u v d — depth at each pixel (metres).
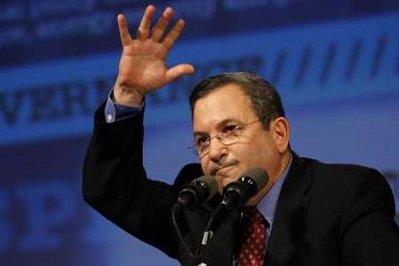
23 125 13.34
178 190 7.82
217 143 6.83
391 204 7.07
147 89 7.33
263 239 7.04
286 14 12.32
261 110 6.96
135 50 7.24
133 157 7.62
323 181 7.10
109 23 13.14
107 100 7.45
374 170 7.16
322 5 12.17
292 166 7.24
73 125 13.11
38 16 13.53
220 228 7.08
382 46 11.87
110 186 7.58
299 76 12.15
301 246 6.81
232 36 12.51
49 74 13.34
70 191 12.96
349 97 11.89
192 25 12.69
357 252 6.59
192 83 12.55
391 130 11.66
